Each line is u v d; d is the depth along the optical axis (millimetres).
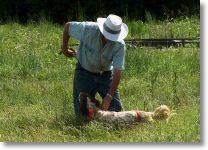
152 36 18969
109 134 9539
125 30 9930
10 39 18188
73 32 10109
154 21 21375
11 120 10523
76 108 10344
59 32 19375
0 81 13758
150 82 13039
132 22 20125
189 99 11625
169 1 23547
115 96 10320
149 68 14109
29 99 12078
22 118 10539
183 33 19125
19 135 9852
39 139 9617
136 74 13852
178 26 19969
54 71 14461
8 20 22781
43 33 19047
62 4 23797
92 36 9984
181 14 22609
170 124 9930
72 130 9812
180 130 9680
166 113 10156
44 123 10289
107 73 10352
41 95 12367
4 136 9828
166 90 12234
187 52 15461
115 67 9914
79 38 10102
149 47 16578
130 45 15586
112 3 23797
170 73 13758
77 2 23828
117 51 9945
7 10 24016
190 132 9562
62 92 12469
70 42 17578
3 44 17453
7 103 11977
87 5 23672
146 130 9719
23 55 15523
